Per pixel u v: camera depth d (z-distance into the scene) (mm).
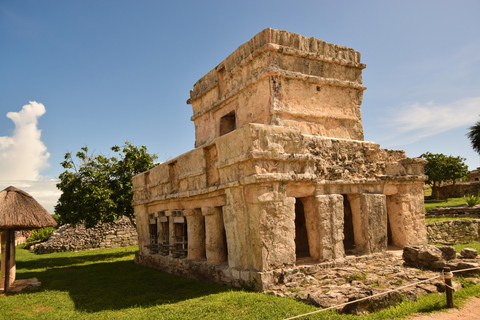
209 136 14273
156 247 13281
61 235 25141
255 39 11352
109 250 22891
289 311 6176
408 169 11523
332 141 10250
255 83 11336
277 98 10734
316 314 5930
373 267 8750
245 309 6516
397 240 11211
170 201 12414
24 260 19266
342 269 8578
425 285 7160
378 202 10352
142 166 20094
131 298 8719
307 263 8891
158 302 8016
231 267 8789
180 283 9945
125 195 19047
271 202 8180
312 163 9172
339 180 9727
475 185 35906
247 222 8266
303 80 11242
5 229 9898
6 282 9883
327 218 9195
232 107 12734
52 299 9133
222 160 9172
